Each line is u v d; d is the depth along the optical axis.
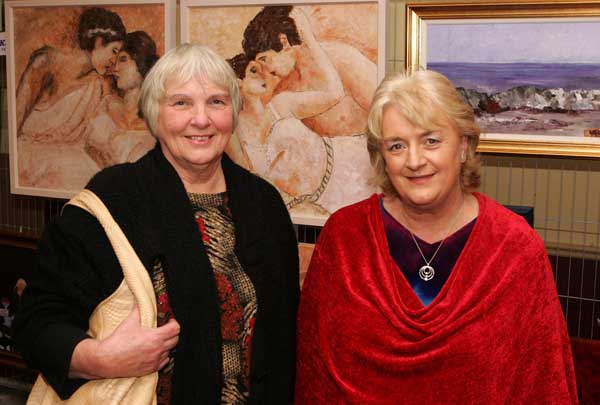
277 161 2.76
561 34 2.49
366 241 1.70
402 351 1.56
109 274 1.52
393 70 2.75
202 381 1.58
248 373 1.68
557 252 2.66
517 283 1.57
